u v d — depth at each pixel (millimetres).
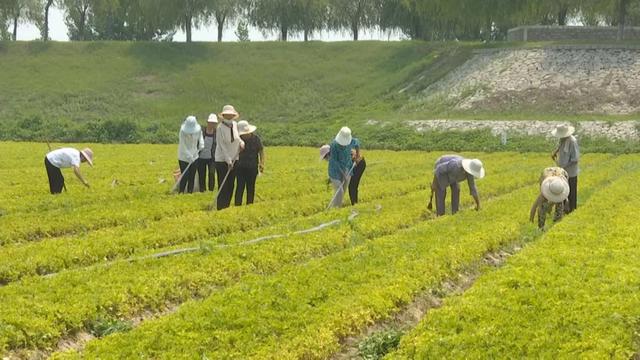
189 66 100812
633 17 104125
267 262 18203
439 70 89125
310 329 13297
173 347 12344
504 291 15148
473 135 64188
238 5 121812
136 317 14961
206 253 18547
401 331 13836
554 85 74750
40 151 54250
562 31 92125
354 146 26516
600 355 11906
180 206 25938
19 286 15367
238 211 24359
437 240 20031
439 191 24828
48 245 19266
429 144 62188
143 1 110562
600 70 75812
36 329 13180
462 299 14750
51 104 89938
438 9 94500
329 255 18641
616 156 53469
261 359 12023
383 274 16656
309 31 126000
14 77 97625
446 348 12391
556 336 12766
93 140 69125
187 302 15117
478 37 117688
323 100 89062
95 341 12578
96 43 107000
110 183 33188
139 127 71438
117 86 95062
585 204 26469
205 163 30219
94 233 21250
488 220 23391
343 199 28922
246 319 13508
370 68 96875
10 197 29203
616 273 16297
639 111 68062
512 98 74188
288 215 25562
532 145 59219
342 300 14906
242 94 92125
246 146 25828
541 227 23109
